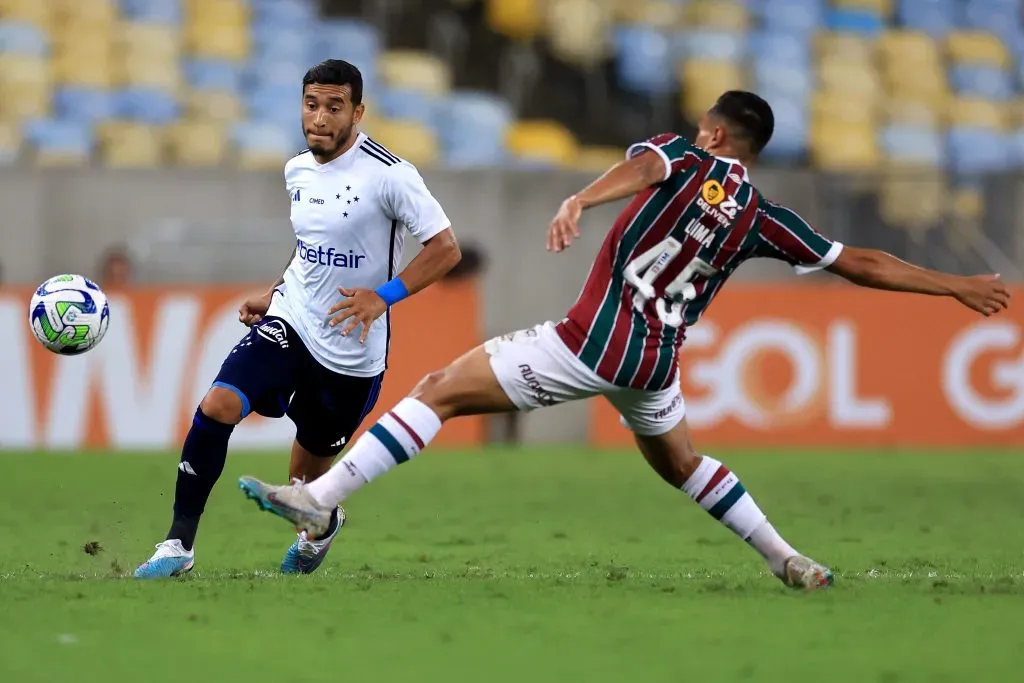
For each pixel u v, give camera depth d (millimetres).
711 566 24328
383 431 19266
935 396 51562
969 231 54375
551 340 19375
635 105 71938
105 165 54375
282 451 48438
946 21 77875
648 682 14219
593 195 18688
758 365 50969
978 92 76062
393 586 20172
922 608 18562
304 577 21375
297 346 21562
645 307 19344
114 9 67062
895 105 74312
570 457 48500
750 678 14406
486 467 44844
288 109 66000
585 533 29469
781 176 54781
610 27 72625
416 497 36469
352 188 21141
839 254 19969
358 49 68875
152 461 44281
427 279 21047
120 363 48125
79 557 24688
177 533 20922
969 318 51656
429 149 66688
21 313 48125
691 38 73125
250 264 54406
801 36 75000
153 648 15641
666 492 37844
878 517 32812
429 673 14539
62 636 16250
